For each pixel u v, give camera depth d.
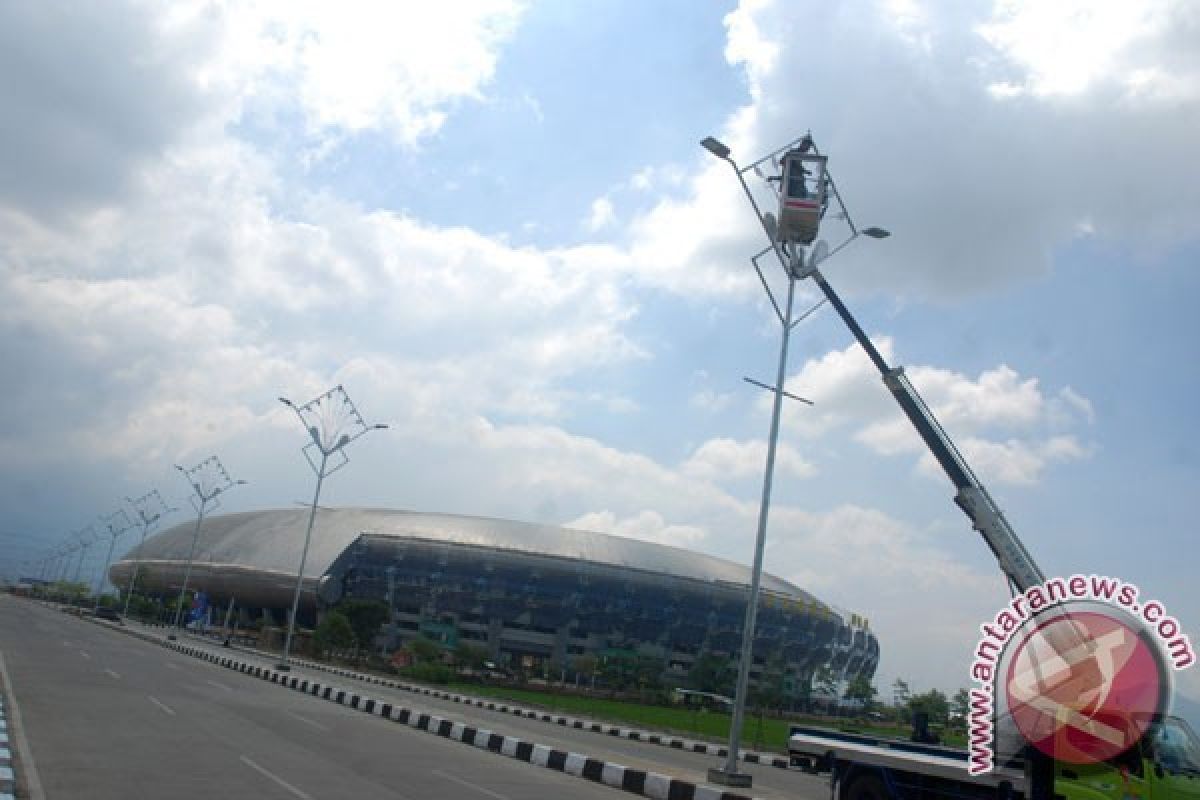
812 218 21.97
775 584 132.12
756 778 24.70
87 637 51.97
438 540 114.44
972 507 18.25
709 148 22.47
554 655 114.12
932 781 14.31
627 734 38.53
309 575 111.56
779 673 93.06
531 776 18.44
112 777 12.09
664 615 115.12
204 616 107.94
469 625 114.19
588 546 120.69
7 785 10.94
